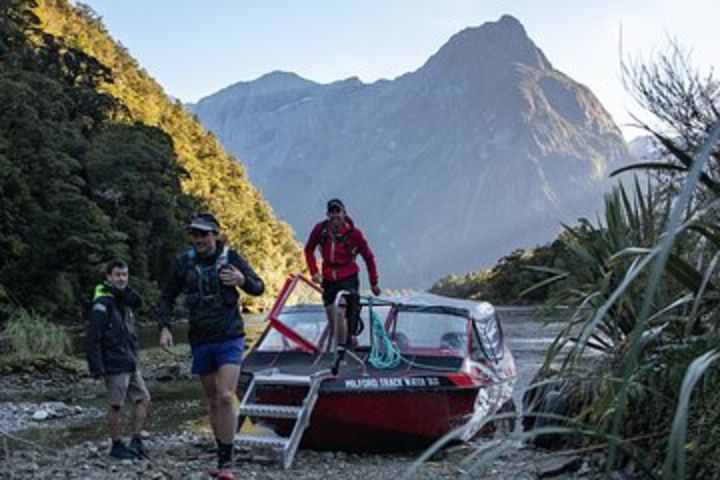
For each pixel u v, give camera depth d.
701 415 3.46
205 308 6.16
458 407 8.15
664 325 3.43
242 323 6.30
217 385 6.17
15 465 7.37
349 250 8.48
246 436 7.69
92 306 7.68
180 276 6.29
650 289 1.73
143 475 6.77
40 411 13.41
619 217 5.50
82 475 6.79
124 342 7.77
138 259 63.88
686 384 1.88
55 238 52.16
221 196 113.81
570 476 5.38
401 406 7.99
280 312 9.14
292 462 7.49
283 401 8.16
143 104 125.31
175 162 80.62
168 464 7.32
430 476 6.37
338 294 8.27
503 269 57.69
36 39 97.19
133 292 7.87
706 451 3.28
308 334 9.16
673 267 2.97
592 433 2.66
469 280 77.44
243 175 146.88
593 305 4.16
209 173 123.12
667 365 3.49
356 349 8.90
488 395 8.66
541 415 2.91
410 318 9.16
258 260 100.00
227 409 6.17
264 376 8.20
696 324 3.64
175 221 69.94
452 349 8.75
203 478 6.59
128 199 67.44
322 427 8.02
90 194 66.31
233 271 6.15
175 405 14.13
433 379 8.08
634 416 4.08
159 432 10.98
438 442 2.25
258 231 105.38
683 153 3.05
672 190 5.30
